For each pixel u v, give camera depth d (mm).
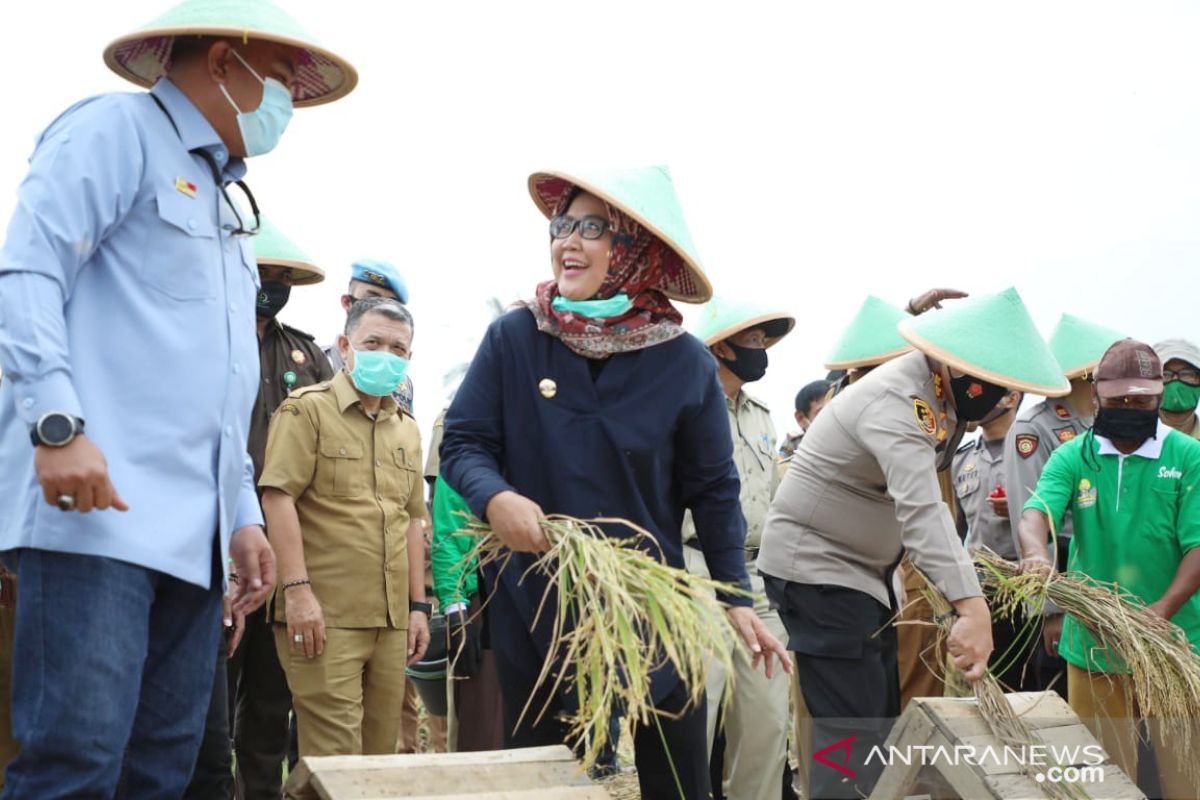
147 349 3012
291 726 6551
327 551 4918
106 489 2758
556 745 3414
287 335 5676
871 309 6820
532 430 3559
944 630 4488
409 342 5121
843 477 4715
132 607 2930
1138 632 4684
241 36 3135
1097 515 5418
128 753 3160
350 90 3533
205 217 3154
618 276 3588
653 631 3094
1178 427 6789
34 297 2795
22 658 2869
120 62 3354
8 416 2992
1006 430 6516
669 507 3689
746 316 6023
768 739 5457
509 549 3643
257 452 5340
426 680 6176
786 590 4820
